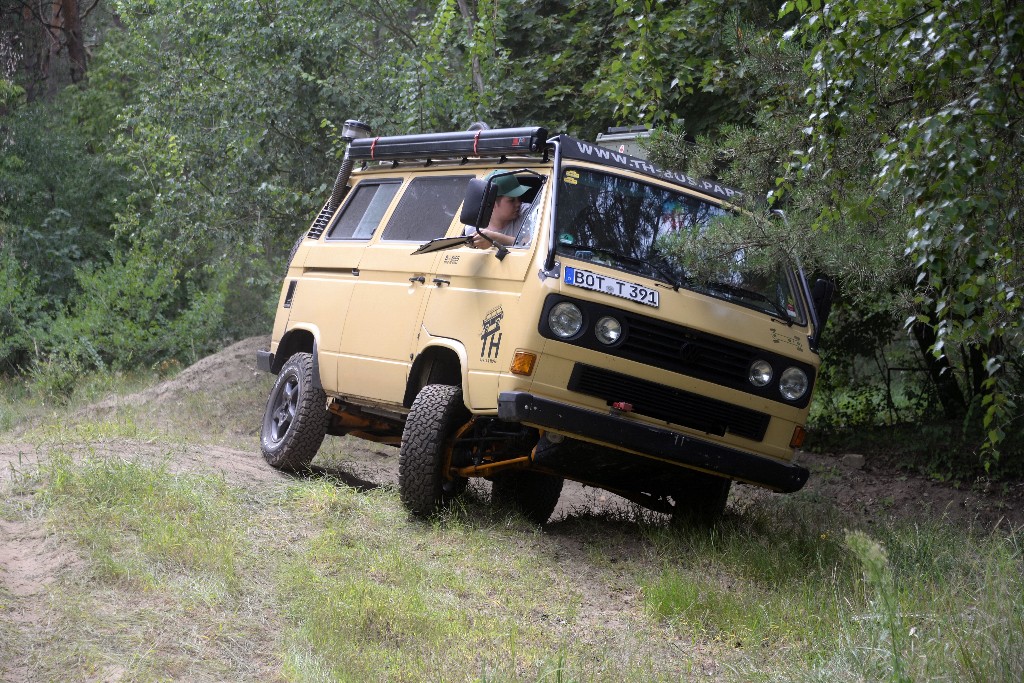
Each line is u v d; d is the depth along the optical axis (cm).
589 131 1290
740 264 699
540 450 668
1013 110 574
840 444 1166
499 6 1282
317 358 840
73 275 2128
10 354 1967
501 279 668
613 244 671
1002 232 571
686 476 712
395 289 771
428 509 694
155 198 1630
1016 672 445
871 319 1213
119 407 1329
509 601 564
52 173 2200
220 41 1481
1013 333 564
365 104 1366
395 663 464
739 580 627
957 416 1147
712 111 1153
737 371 668
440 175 789
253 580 546
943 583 586
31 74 2727
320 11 1452
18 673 421
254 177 1486
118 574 519
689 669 486
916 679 442
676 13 1020
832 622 548
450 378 743
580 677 460
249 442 1140
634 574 634
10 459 725
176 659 447
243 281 2127
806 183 710
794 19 1068
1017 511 933
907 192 569
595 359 637
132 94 2402
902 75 616
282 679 444
